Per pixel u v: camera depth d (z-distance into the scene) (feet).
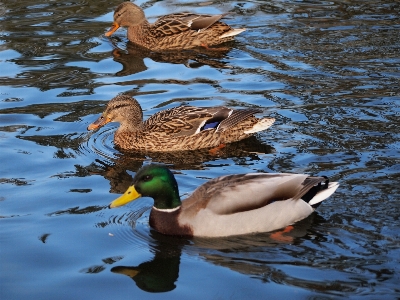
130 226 8.44
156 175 8.32
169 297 7.62
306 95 10.63
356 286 7.67
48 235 8.29
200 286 7.72
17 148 9.67
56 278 7.82
